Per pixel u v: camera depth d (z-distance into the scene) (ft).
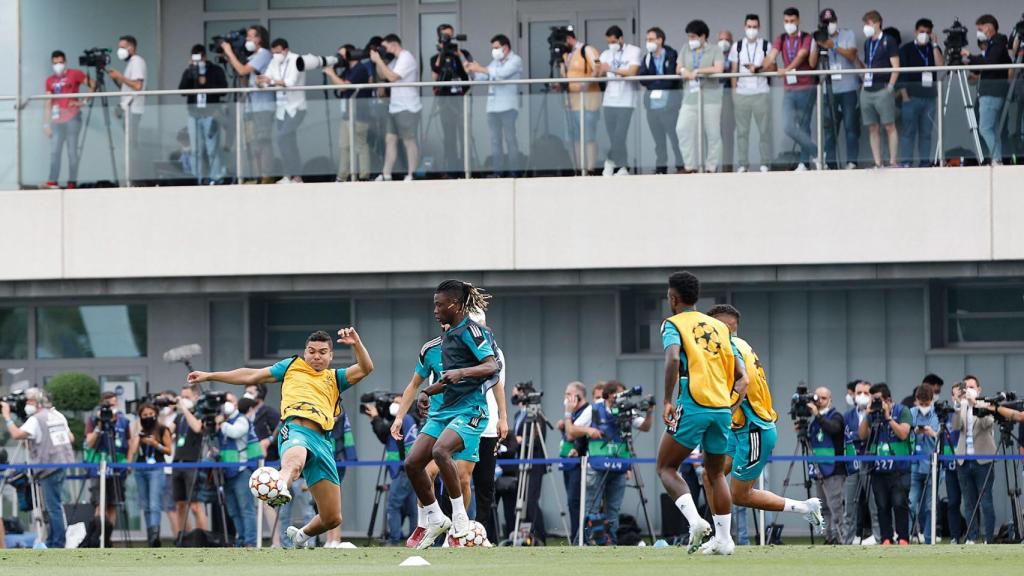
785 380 200.95
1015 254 177.27
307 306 213.46
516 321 206.59
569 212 185.78
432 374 119.75
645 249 184.24
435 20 224.12
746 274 184.96
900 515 160.97
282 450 108.68
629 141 185.16
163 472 178.60
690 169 183.62
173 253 192.65
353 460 170.81
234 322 212.84
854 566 86.58
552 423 204.03
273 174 191.11
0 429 203.31
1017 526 161.79
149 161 193.57
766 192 182.19
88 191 194.29
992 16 190.29
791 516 194.59
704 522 97.96
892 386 198.18
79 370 216.54
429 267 188.24
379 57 191.52
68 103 195.31
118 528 192.65
